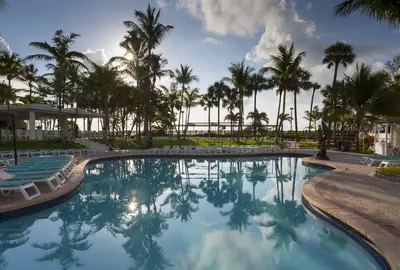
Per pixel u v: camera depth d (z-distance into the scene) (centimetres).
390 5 904
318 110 5322
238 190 962
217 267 414
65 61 2233
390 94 2084
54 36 2189
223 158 1927
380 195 696
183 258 451
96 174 1295
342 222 528
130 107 3444
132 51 2605
